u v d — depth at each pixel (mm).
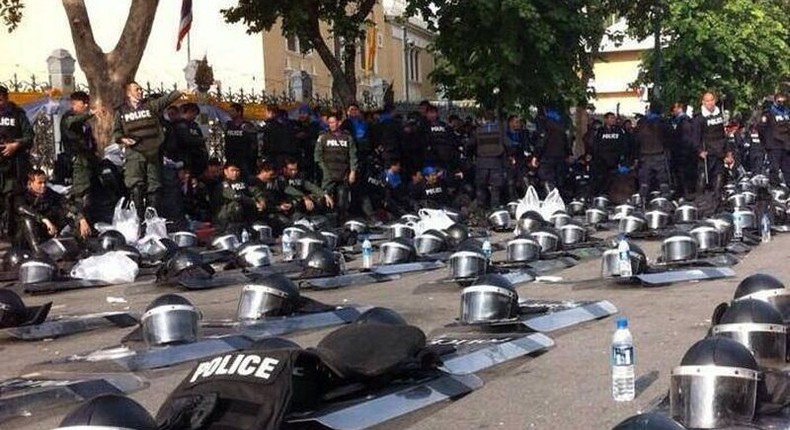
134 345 7652
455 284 10648
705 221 12883
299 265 12617
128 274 12602
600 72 63531
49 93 22656
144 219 15500
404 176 20531
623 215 15258
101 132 17938
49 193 15180
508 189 20250
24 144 14461
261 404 4715
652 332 7723
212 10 34438
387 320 6117
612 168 22281
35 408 6129
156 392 6445
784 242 14039
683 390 4773
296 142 18984
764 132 23531
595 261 12719
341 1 23812
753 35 41406
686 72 41156
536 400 5898
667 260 11000
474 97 24578
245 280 11906
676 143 21078
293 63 37250
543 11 23281
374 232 17547
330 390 5426
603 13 29719
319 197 18031
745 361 4715
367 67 42750
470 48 23594
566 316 8203
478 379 6379
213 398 4688
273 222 17078
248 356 4957
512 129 22109
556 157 21406
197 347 7387
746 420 4680
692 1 40188
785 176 23438
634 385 5945
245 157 19000
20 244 14609
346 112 20812
